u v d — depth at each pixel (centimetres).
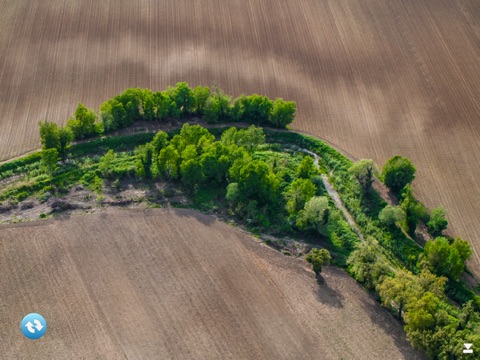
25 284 7831
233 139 10162
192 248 8538
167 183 9738
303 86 12319
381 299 7881
